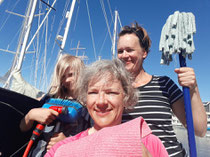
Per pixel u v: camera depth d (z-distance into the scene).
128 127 0.76
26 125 1.44
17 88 2.69
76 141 0.82
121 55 1.67
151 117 1.45
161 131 1.41
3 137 1.51
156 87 1.57
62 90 1.61
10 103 1.54
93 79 1.00
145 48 1.74
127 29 1.72
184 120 1.53
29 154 1.41
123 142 0.71
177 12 1.37
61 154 0.77
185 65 1.35
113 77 1.00
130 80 1.12
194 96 1.34
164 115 1.46
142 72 1.72
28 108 1.63
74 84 1.54
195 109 1.35
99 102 0.95
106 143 0.71
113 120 0.95
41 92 3.01
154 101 1.50
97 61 1.10
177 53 1.33
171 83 1.59
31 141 1.30
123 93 1.04
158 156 0.79
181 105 1.52
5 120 1.53
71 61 1.59
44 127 1.39
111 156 0.68
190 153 1.22
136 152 0.69
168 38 1.37
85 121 1.57
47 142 1.39
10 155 1.51
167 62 1.42
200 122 1.35
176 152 1.38
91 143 0.74
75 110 1.46
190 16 1.33
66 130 1.45
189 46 1.29
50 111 1.36
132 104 1.13
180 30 1.33
